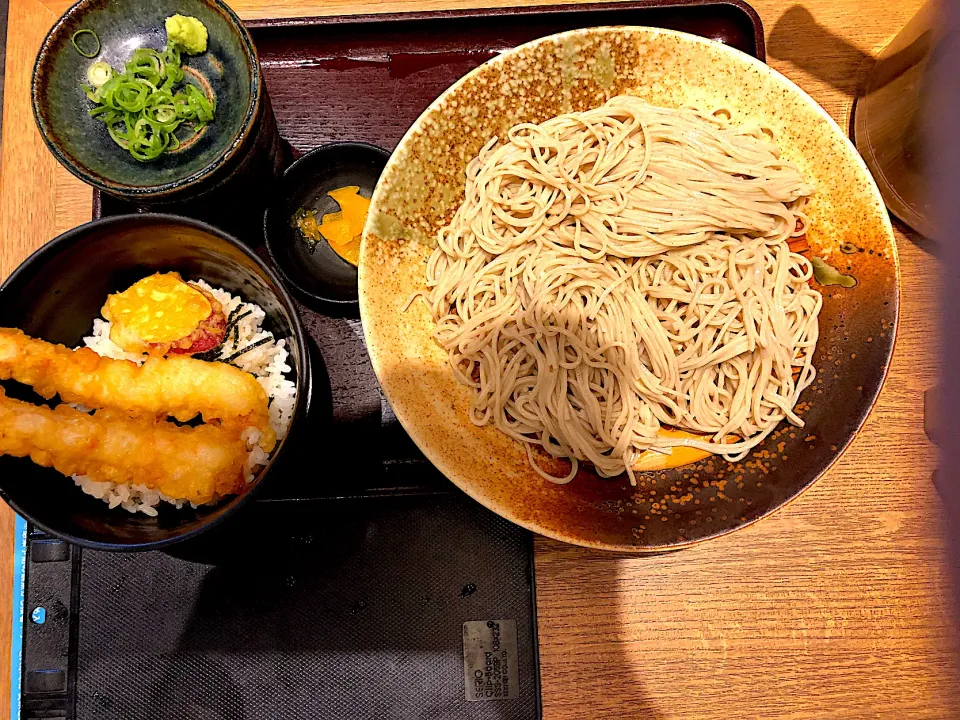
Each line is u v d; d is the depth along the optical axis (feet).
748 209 1.32
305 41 1.44
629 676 1.28
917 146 1.29
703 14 1.41
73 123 1.28
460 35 1.44
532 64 1.26
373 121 1.45
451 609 1.28
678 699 1.27
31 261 1.12
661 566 1.31
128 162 1.31
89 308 1.29
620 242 1.36
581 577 1.31
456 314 1.37
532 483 1.25
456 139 1.29
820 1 1.49
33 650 1.27
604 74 1.30
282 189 1.37
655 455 1.31
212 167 1.18
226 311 1.33
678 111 1.34
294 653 1.27
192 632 1.28
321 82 1.45
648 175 1.37
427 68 1.45
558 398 1.31
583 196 1.35
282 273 1.32
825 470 1.18
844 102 1.48
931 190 1.29
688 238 1.33
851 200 1.26
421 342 1.29
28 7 1.52
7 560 1.36
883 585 1.30
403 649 1.27
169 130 1.29
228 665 1.27
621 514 1.22
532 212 1.38
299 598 1.29
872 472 1.33
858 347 1.23
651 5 1.39
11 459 1.12
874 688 1.27
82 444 1.12
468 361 1.35
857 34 1.48
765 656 1.29
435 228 1.33
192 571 1.30
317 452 1.32
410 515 1.31
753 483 1.24
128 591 1.29
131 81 1.27
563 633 1.29
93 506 1.20
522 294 1.36
